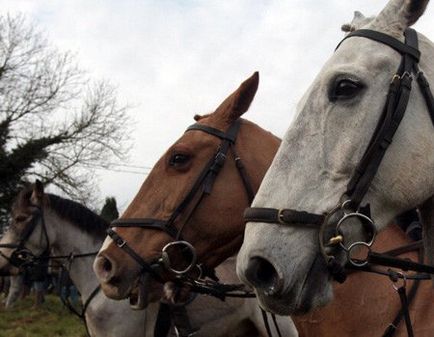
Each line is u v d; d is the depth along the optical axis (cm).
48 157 2088
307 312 173
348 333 267
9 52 2144
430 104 184
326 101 185
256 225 180
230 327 406
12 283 1249
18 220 568
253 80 338
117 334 426
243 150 334
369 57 187
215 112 347
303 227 176
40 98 2161
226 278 404
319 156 182
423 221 204
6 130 2125
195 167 328
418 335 251
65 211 530
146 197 333
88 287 487
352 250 180
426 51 195
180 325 400
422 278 244
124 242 326
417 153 181
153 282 328
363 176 177
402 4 194
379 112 181
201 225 323
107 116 2341
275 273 172
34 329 1135
